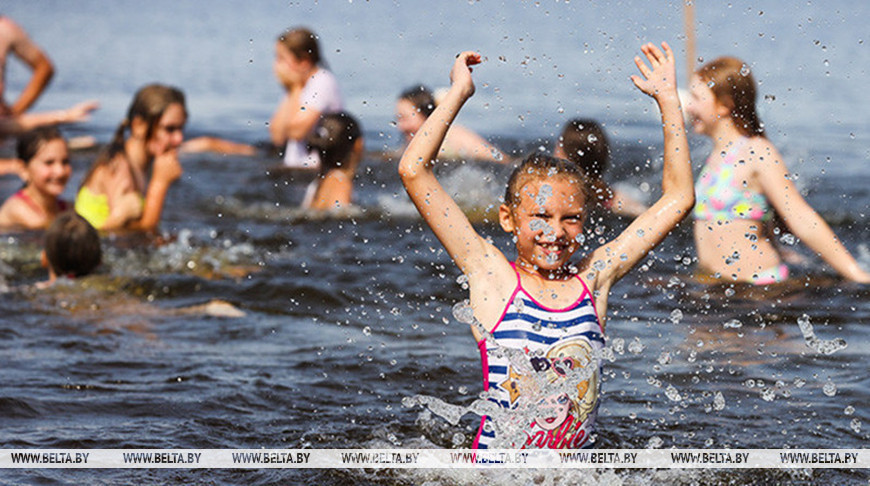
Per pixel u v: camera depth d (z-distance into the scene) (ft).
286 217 62.03
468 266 26.02
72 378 32.27
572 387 25.14
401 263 50.19
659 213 26.89
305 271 48.11
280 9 196.34
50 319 39.73
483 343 25.58
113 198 56.49
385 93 101.76
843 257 42.93
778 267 44.75
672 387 29.55
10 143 81.25
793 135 81.87
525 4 187.11
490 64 119.75
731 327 38.29
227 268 48.55
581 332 25.30
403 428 28.35
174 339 37.47
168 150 57.16
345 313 41.47
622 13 144.36
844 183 66.54
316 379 32.81
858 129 84.38
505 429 25.26
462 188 66.85
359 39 141.28
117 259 49.55
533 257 25.70
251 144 86.43
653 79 27.27
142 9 193.88
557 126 88.02
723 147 45.06
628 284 44.60
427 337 38.19
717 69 44.83
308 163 76.28
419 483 24.13
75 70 117.80
